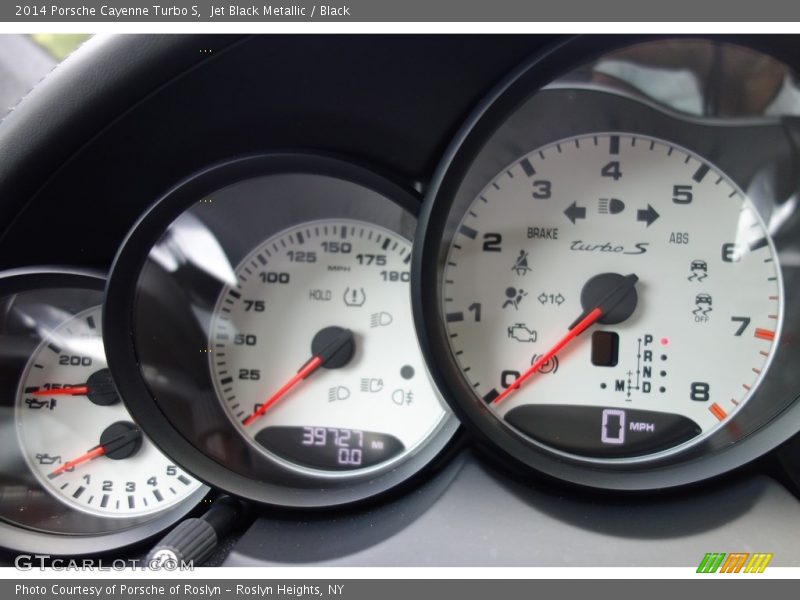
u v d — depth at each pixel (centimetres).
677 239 105
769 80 94
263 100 99
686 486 98
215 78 96
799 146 100
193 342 112
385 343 111
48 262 107
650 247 105
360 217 112
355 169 101
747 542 89
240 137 103
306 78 97
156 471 109
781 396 102
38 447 109
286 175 103
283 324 113
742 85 96
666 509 96
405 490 103
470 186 104
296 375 112
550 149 105
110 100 95
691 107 100
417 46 94
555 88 98
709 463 99
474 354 106
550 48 89
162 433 103
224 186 101
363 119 102
